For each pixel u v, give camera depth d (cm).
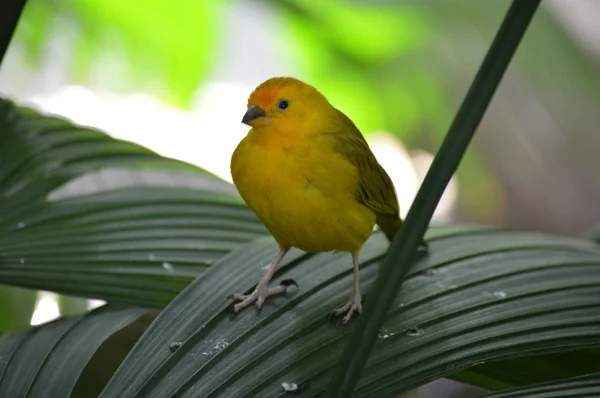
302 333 196
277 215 204
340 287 202
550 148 282
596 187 291
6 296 213
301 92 205
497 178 294
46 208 202
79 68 243
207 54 238
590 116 253
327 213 204
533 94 265
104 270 200
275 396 193
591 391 192
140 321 204
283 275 202
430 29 227
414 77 232
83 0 231
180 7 231
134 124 309
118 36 233
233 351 195
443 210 307
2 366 195
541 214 300
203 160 307
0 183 203
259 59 290
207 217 204
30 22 232
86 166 205
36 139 206
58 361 195
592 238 208
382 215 208
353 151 205
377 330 187
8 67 261
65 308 217
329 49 231
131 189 204
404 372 194
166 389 193
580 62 230
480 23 226
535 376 198
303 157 204
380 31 228
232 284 199
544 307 197
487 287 198
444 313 196
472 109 177
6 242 200
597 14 254
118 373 194
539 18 229
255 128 204
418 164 299
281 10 229
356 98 241
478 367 198
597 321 196
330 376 194
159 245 202
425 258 201
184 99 248
